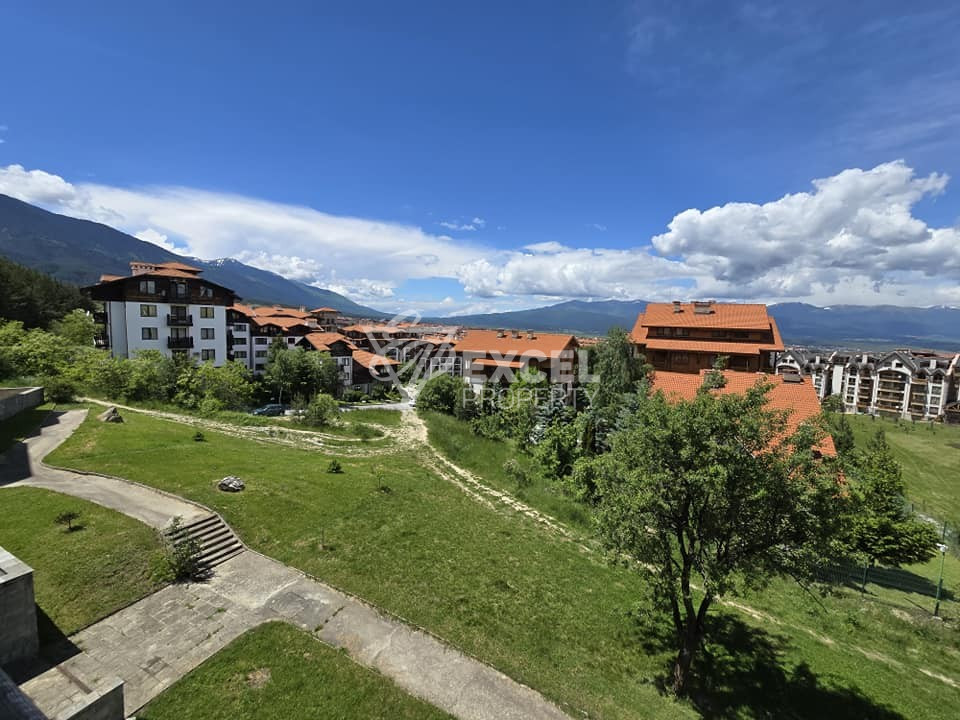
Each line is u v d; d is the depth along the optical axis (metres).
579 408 54.88
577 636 15.93
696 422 12.31
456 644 14.08
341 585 16.27
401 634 14.20
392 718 11.09
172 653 12.22
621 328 45.56
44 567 14.26
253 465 27.28
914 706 14.62
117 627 12.95
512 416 50.88
